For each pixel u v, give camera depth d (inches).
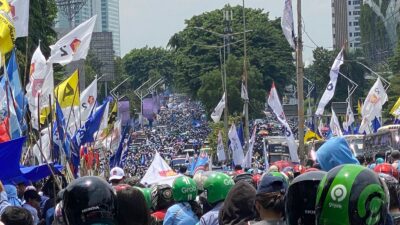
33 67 906.7
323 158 283.4
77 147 935.7
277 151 2300.7
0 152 559.5
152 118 5226.4
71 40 940.0
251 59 4234.7
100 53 4446.4
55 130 911.7
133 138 4040.4
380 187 175.2
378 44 5511.8
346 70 4328.3
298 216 197.8
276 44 4328.3
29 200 574.6
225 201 326.3
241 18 4480.8
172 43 4874.5
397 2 5172.2
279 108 1330.0
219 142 1829.5
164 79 7352.4
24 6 826.2
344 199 173.5
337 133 1824.6
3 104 804.6
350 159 279.4
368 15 5649.6
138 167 1931.6
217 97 3848.4
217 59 4456.2
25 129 825.5
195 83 4478.3
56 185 684.1
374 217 174.7
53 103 900.6
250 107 3848.4
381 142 1674.5
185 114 6358.3
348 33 7534.5
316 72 4493.1
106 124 1296.8
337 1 7608.3
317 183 196.1
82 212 202.7
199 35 4557.1
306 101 4421.8
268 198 268.5
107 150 1369.3
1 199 478.9
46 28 1911.9
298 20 1314.0
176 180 391.9
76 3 2918.3
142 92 5851.4
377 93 1878.7
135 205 241.3
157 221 432.8
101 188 204.2
